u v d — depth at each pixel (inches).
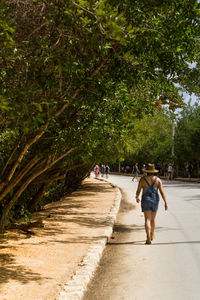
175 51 261.1
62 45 255.1
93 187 1111.0
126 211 566.6
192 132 1625.2
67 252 277.3
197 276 229.5
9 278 211.6
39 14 266.1
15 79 257.3
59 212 521.7
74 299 177.5
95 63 262.4
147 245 320.2
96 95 276.8
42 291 189.6
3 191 339.9
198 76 289.9
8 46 191.8
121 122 355.6
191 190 960.3
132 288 208.8
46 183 505.4
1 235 335.9
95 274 237.1
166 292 201.6
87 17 191.3
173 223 434.0
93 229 378.0
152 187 329.7
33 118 197.3
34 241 317.4
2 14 184.2
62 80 273.6
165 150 1811.0
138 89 352.2
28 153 377.1
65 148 360.5
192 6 235.1
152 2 220.5
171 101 345.4
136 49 239.5
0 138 323.9
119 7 222.8
